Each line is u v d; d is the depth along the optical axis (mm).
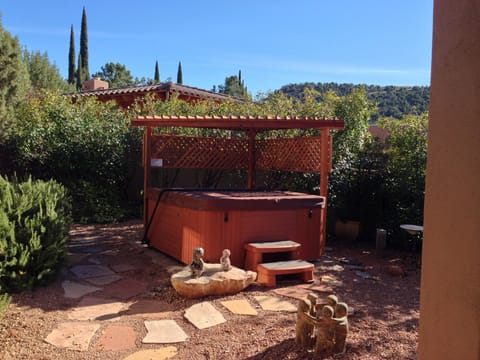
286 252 6406
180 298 5055
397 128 8883
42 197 5836
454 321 1902
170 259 7020
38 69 27688
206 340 3895
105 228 9625
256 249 6020
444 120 1955
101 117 11203
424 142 8266
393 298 5230
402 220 8258
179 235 6871
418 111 9516
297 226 6840
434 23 2033
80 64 43219
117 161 10703
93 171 10648
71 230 9289
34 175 10750
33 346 3725
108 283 5688
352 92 10008
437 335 1989
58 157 10391
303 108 10383
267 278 5566
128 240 8445
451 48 1928
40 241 5449
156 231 7680
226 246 6266
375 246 8555
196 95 15508
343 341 3416
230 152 9789
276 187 9812
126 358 3557
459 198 1876
